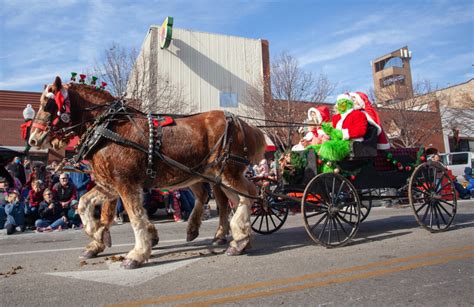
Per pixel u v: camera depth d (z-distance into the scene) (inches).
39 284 167.2
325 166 244.8
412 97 1126.4
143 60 833.5
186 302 139.1
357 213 238.8
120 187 194.7
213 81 1021.8
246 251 225.1
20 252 247.0
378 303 135.0
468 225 308.0
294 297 142.3
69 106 201.3
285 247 237.1
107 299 144.8
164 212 494.3
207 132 216.7
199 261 204.4
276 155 273.4
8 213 348.8
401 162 272.8
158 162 200.1
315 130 309.6
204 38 1024.9
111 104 208.4
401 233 276.4
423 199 273.4
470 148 1274.6
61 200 375.2
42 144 199.3
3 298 148.3
